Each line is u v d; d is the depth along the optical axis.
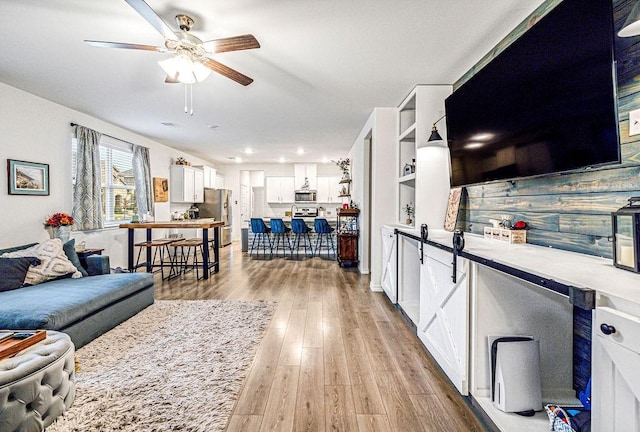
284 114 4.46
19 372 1.41
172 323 2.95
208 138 6.12
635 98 1.39
